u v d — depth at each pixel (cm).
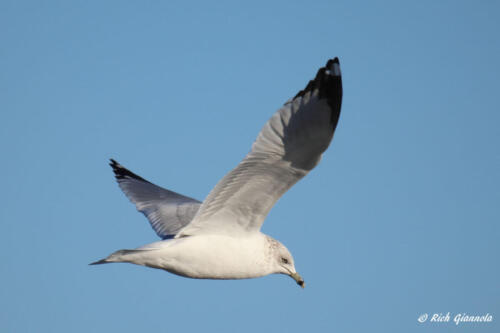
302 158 1021
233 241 1151
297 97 970
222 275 1160
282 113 988
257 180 1066
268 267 1193
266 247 1187
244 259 1157
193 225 1146
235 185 1078
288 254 1216
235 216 1138
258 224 1157
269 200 1105
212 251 1134
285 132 995
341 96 945
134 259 1113
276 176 1055
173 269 1137
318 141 993
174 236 1272
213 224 1146
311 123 977
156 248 1112
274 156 1016
